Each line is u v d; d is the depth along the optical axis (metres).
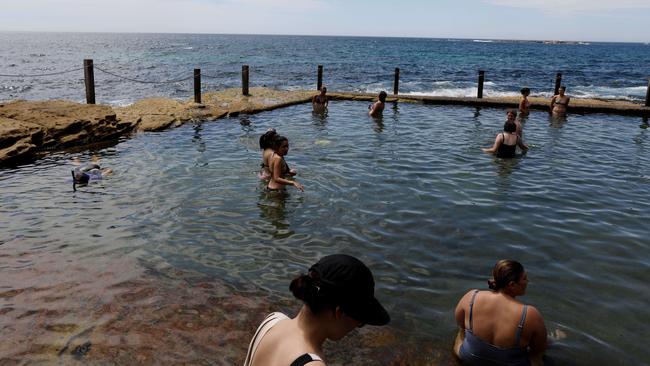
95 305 4.55
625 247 5.99
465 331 3.84
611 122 15.91
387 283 5.09
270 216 6.91
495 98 20.33
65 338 4.01
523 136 13.27
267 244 6.02
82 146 11.56
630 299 4.80
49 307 4.49
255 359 1.54
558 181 8.85
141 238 6.14
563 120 16.22
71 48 98.25
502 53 105.31
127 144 11.75
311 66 49.06
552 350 3.99
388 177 8.86
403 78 36.81
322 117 16.08
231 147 11.34
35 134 10.83
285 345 1.45
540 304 4.69
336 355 3.91
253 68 44.47
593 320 4.43
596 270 5.39
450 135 13.08
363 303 1.43
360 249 5.90
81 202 7.46
